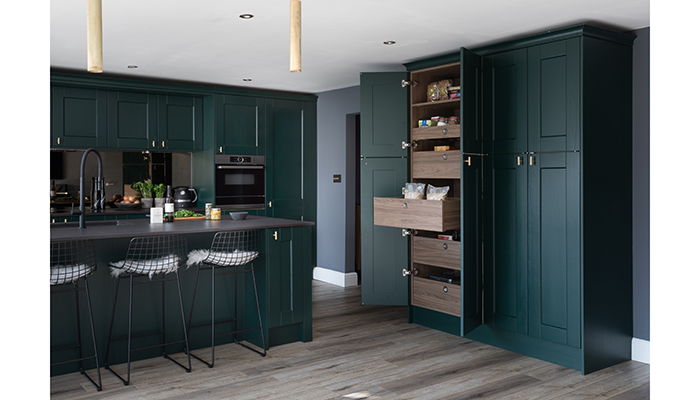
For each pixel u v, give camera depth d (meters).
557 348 3.74
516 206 3.94
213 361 3.63
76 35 3.80
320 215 6.76
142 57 4.57
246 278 4.23
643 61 3.77
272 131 6.39
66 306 3.44
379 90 4.77
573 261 3.60
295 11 2.38
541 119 3.76
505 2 3.15
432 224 4.16
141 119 5.68
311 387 3.29
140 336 3.63
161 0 3.09
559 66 3.64
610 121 3.69
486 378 3.47
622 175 3.79
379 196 4.80
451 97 4.41
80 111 5.29
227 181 6.07
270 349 4.05
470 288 3.97
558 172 3.66
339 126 6.39
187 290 3.96
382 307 5.41
